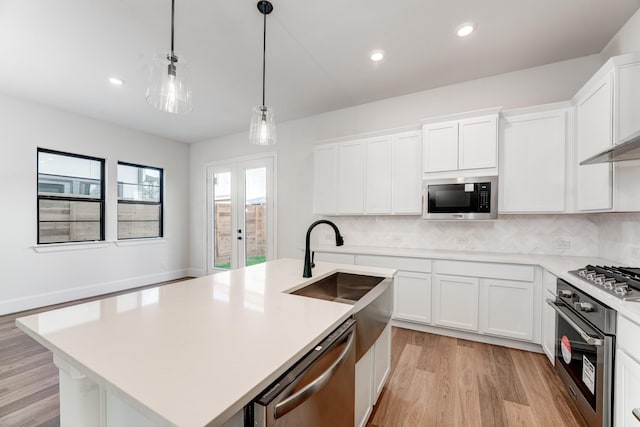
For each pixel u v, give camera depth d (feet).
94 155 13.98
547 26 7.34
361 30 7.51
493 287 8.38
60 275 12.75
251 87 10.82
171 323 3.39
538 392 6.29
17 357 7.79
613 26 7.34
